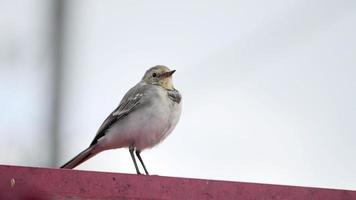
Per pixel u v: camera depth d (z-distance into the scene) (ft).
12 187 32.55
